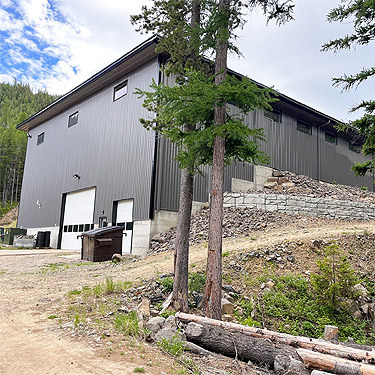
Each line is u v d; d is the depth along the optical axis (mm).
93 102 23609
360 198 21906
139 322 6020
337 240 12320
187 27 7438
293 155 24516
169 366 4371
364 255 11758
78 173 23891
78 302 7402
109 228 16047
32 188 30531
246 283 8922
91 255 15406
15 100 112438
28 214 30422
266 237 13062
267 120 22953
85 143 23703
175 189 17984
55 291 8664
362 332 8031
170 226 17484
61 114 27641
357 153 30453
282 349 5184
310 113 25188
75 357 4410
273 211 17250
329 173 27234
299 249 11242
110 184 20344
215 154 7051
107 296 7832
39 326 5816
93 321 6070
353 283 8641
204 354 5230
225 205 18188
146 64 19219
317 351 5113
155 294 7969
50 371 3963
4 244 28109
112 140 20922
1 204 55781
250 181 21562
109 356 4488
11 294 8367
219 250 6742
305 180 23078
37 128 31625
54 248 25250
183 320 5988
